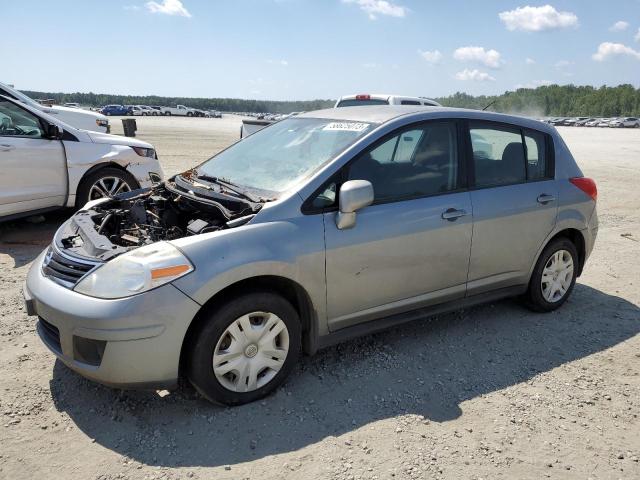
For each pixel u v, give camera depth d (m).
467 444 3.11
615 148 28.97
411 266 3.95
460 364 4.05
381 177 3.86
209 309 3.20
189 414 3.30
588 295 5.62
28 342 4.12
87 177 7.23
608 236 8.20
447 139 4.23
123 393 3.49
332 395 3.56
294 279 3.40
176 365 3.10
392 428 3.23
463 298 4.42
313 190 3.56
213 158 4.69
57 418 3.22
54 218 7.92
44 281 3.33
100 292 3.04
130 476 2.77
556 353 4.30
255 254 3.24
